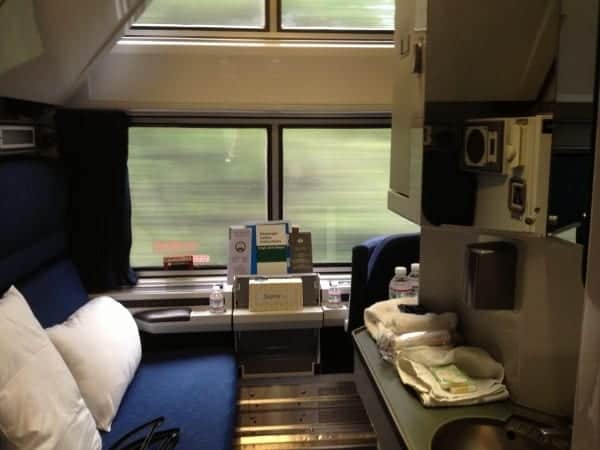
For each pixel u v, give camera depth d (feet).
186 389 7.20
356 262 7.68
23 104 7.70
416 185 4.66
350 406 8.66
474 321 5.51
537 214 3.72
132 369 7.18
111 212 8.62
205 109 8.66
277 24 8.58
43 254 7.30
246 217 9.50
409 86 4.91
